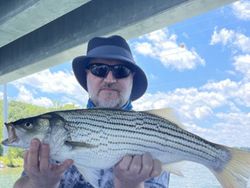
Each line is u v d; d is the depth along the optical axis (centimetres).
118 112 61
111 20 165
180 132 63
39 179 57
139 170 58
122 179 59
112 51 74
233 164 63
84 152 59
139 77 78
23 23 165
